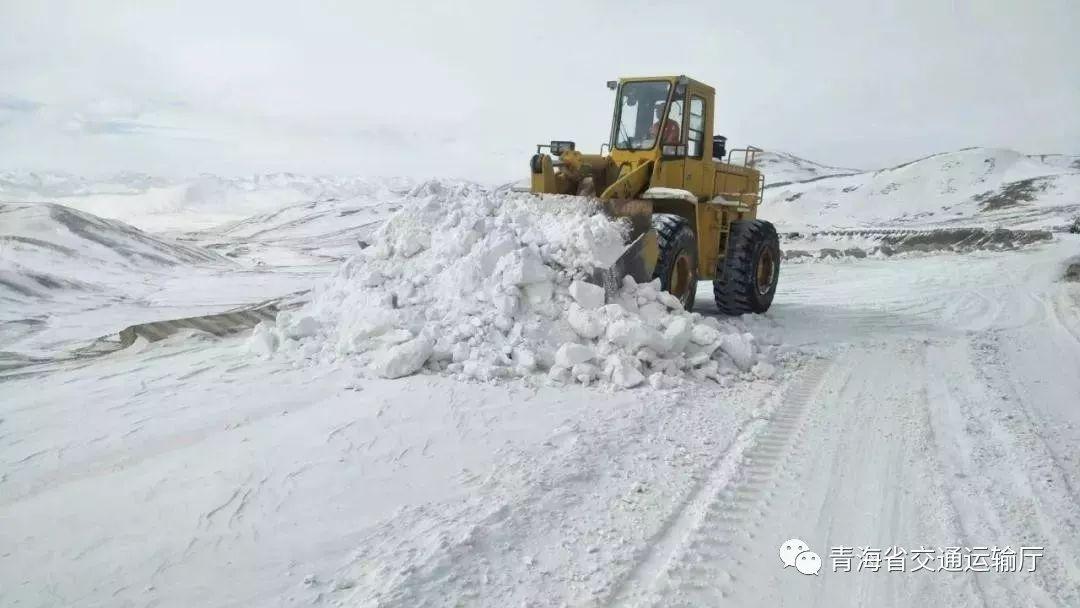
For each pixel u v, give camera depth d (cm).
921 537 331
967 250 2008
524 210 711
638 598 279
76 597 272
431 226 687
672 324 598
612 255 643
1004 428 474
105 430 442
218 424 452
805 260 1894
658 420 480
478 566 296
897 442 448
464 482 374
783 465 411
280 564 296
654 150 801
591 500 361
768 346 674
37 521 330
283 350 616
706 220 854
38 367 614
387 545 310
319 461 396
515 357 568
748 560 310
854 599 284
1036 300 1011
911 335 778
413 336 584
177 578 285
